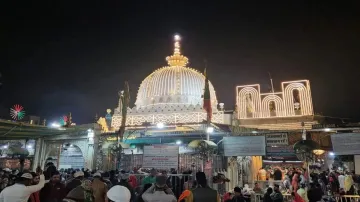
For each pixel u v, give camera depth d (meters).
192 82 33.59
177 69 35.19
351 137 14.75
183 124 20.31
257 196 17.77
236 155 16.19
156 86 33.62
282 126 28.70
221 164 20.78
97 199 7.90
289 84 29.86
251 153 16.02
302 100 29.34
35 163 27.03
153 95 33.12
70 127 24.16
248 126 29.22
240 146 16.25
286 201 18.25
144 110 27.67
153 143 23.50
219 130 21.36
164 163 13.63
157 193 7.23
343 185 21.72
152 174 12.65
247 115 29.89
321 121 29.31
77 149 27.77
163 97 32.28
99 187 8.06
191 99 32.31
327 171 28.91
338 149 14.93
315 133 17.89
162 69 35.91
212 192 6.89
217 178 17.00
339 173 24.91
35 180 8.58
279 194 13.46
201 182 7.02
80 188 7.55
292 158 32.06
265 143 15.98
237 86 31.05
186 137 22.52
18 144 30.55
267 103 29.92
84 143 25.33
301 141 15.59
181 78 33.50
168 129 23.70
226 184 20.34
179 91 32.47
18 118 25.69
